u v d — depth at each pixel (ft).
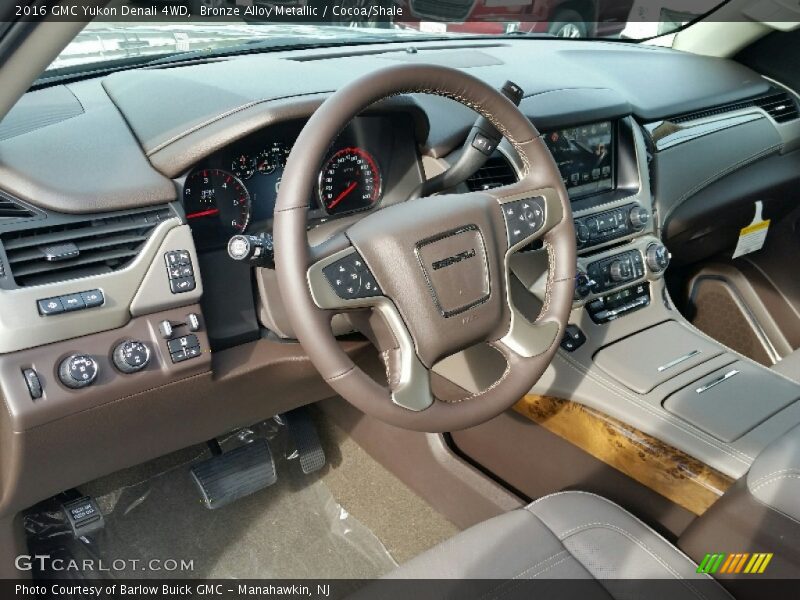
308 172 3.24
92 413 3.87
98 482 6.13
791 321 7.18
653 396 4.67
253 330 4.59
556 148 5.45
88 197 3.74
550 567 3.53
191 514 6.00
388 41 6.47
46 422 3.72
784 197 7.30
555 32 7.72
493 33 7.35
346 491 6.28
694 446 4.31
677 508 4.46
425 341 3.53
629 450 4.58
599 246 5.44
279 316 4.47
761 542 3.40
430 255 3.50
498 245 3.76
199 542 5.79
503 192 3.84
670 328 5.45
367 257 3.43
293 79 4.61
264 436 6.63
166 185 3.96
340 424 6.75
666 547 3.67
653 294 5.64
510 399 3.76
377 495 6.24
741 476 3.91
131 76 4.68
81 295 3.64
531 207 3.88
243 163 4.30
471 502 5.60
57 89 4.68
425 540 5.86
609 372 4.89
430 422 3.55
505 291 3.78
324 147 3.27
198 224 4.27
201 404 4.41
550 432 5.04
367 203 4.76
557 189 3.97
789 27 7.02
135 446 4.41
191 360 4.05
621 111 5.74
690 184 6.29
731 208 6.77
